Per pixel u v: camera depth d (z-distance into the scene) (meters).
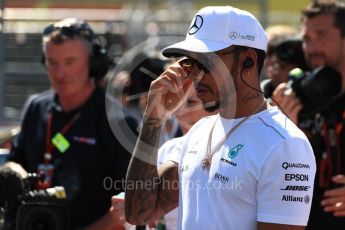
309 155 8.96
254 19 9.42
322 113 13.26
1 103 18.44
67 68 14.19
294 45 15.62
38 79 25.20
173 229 11.94
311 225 13.28
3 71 18.30
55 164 14.22
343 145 13.25
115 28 25.55
